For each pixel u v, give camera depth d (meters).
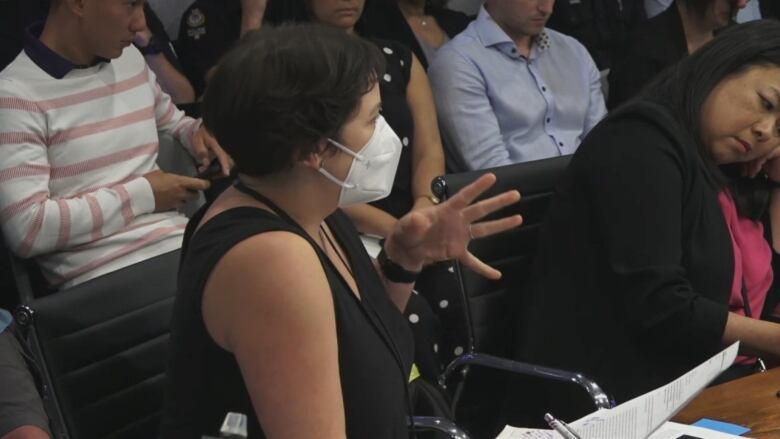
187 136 5.61
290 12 6.52
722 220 4.38
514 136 6.62
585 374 4.42
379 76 2.66
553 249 4.59
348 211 5.76
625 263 4.18
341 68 2.53
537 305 4.60
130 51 5.34
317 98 2.50
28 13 6.25
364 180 2.70
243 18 6.51
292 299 2.41
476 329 4.93
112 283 3.71
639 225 4.16
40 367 3.48
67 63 4.93
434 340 4.71
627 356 4.33
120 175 5.09
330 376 2.47
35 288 5.17
